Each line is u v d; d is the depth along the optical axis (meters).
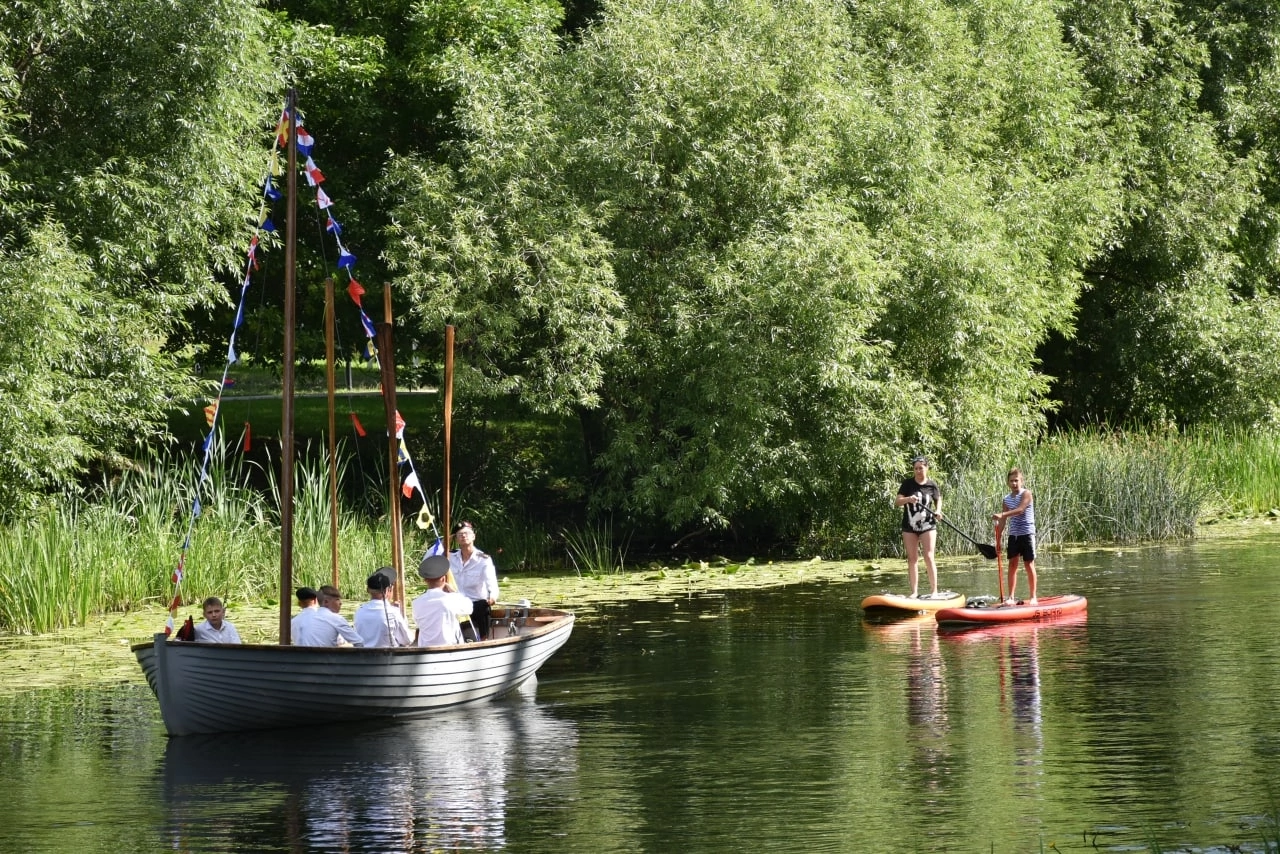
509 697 15.86
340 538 25.45
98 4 25.55
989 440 31.14
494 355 30.44
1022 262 32.94
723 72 29.92
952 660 17.22
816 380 29.20
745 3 31.19
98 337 25.61
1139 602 21.52
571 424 36.16
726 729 13.74
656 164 29.73
